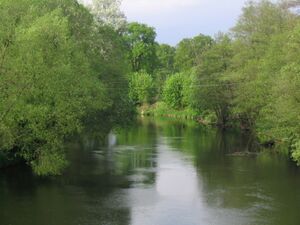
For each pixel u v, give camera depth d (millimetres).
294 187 37469
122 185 38438
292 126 43469
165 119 113125
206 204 32875
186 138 70750
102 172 43562
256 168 45688
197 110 104688
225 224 28391
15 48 29906
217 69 84438
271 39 63188
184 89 115875
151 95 136125
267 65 56938
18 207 31609
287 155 53125
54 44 35031
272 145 60375
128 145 62562
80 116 41031
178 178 41250
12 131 31812
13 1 35250
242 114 77188
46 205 32094
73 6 51625
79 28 50875
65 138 48188
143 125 95250
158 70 147250
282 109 40656
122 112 56344
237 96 71750
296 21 61125
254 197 34562
